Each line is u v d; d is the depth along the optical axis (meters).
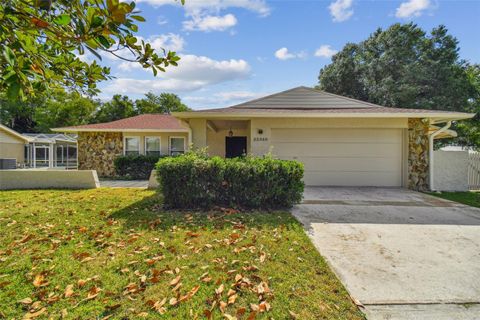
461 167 9.14
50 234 4.01
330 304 2.43
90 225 4.50
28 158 21.77
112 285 2.63
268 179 5.79
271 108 10.57
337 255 3.54
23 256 3.23
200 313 2.23
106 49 1.62
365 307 2.44
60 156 23.31
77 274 2.83
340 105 10.53
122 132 14.73
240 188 5.79
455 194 8.24
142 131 14.25
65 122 28.34
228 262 3.14
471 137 13.45
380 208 6.14
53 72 1.98
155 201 6.45
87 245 3.61
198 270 2.94
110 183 11.51
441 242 4.03
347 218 5.27
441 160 9.20
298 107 10.59
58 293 2.48
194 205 5.83
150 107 34.22
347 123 9.17
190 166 5.70
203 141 8.86
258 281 2.75
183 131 14.26
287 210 5.85
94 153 14.61
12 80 1.46
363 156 9.54
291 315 2.23
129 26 1.60
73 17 1.52
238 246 3.63
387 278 2.96
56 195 7.39
